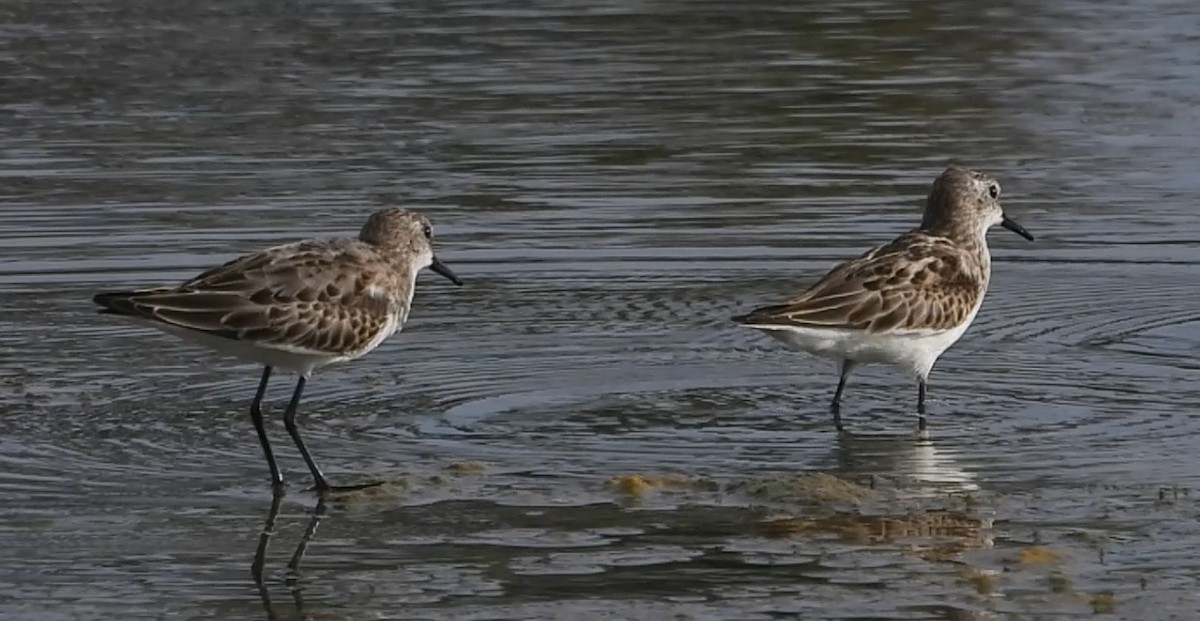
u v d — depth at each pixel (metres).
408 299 14.34
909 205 21.89
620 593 11.33
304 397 15.63
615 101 26.84
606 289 19.11
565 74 28.39
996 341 17.45
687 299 18.75
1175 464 13.74
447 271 14.88
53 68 28.45
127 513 12.86
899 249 15.59
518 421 14.98
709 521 12.62
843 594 11.27
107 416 15.05
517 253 20.31
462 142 24.72
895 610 11.01
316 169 23.41
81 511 12.88
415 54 29.58
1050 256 20.30
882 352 15.11
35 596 11.37
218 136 24.97
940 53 29.67
